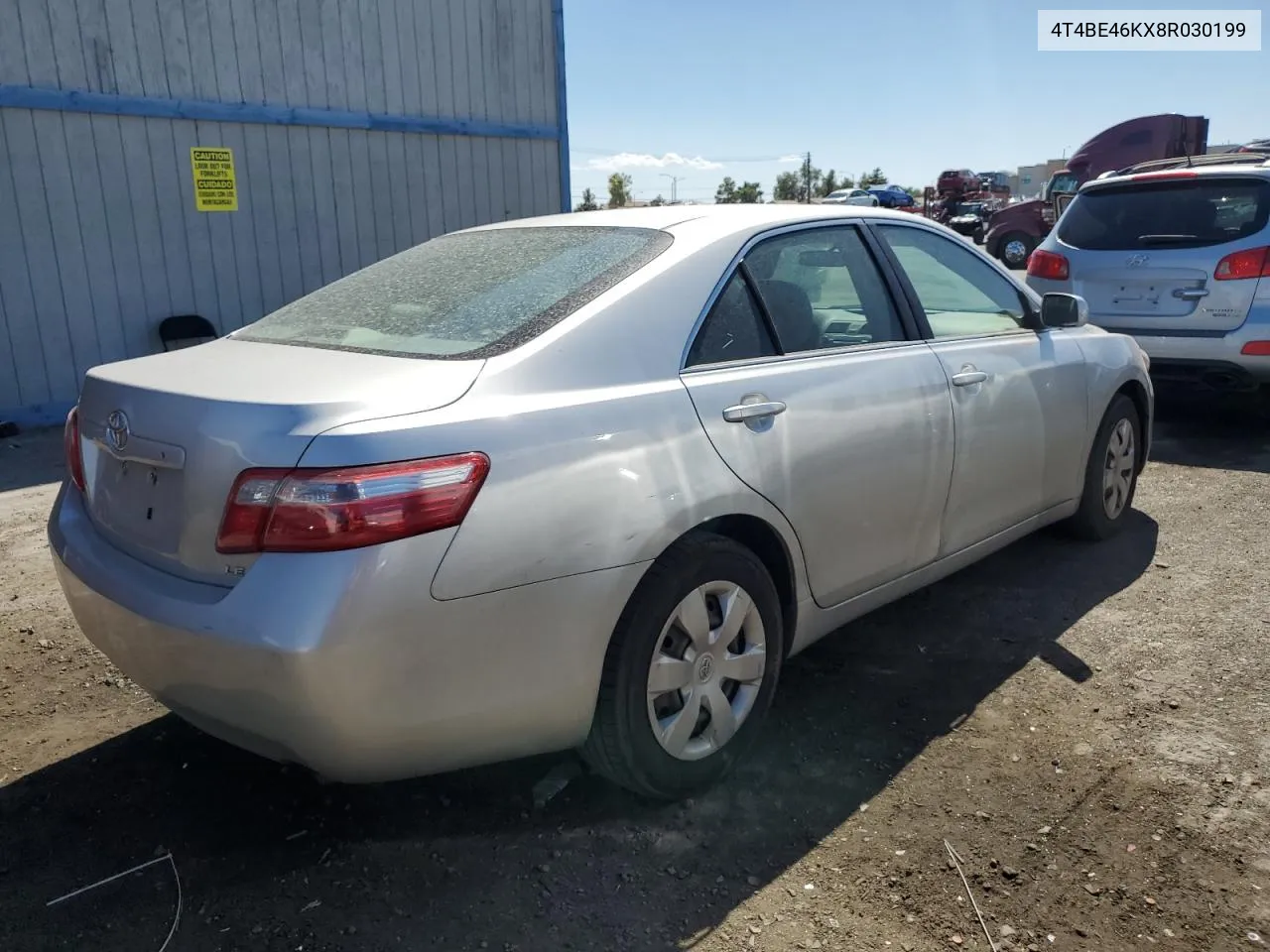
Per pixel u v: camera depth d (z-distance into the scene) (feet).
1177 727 10.44
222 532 7.29
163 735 10.68
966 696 11.24
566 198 37.76
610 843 8.77
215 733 8.27
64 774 9.93
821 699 11.24
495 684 7.68
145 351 28.35
